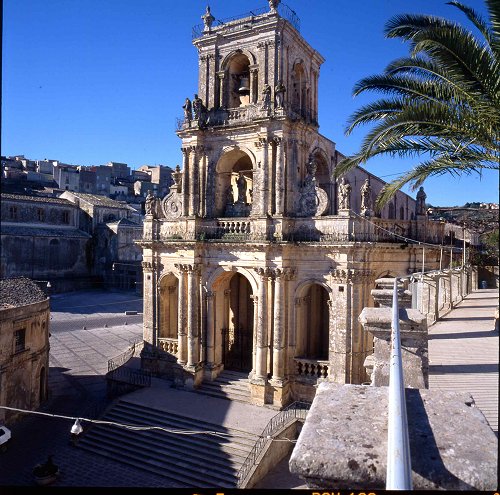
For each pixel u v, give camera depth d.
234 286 43.28
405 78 19.08
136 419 33.91
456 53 15.57
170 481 27.42
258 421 32.47
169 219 40.84
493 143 16.77
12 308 34.47
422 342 13.16
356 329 34.16
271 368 36.12
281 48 37.12
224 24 40.00
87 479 27.69
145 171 175.00
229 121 38.81
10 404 34.50
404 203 56.25
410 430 6.02
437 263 38.03
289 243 34.91
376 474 5.16
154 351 41.72
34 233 86.06
